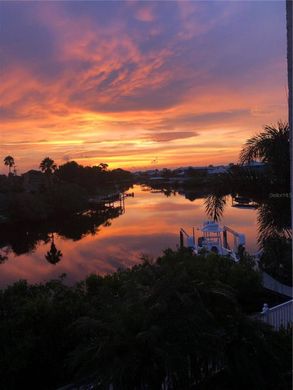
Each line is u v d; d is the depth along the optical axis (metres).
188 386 5.05
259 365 5.37
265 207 8.96
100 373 4.53
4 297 6.42
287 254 9.70
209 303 5.49
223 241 26.73
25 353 5.53
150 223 69.56
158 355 4.46
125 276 7.90
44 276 37.66
